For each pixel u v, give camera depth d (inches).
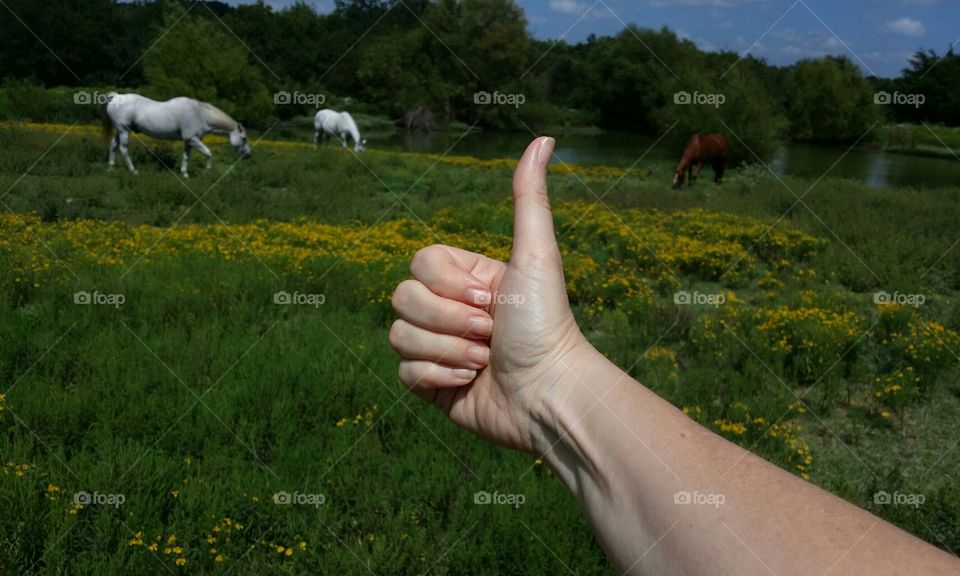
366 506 75.0
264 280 152.8
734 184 382.3
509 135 895.7
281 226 233.0
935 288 194.1
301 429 90.0
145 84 936.3
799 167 570.6
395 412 94.0
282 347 114.0
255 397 95.3
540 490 75.5
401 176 392.2
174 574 64.1
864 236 241.0
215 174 347.6
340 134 510.6
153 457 79.0
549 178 409.4
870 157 659.4
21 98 634.8
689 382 115.0
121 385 97.9
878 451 101.6
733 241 233.3
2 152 333.4
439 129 920.3
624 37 968.9
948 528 77.7
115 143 342.6
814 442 103.3
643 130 976.9
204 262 169.5
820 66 752.3
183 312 130.6
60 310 128.0
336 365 107.0
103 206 265.7
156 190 284.8
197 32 780.0
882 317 147.9
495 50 920.9
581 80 1022.4
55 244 178.5
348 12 1236.5
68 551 65.3
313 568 66.2
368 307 145.1
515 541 66.9
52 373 104.2
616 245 214.7
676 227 256.4
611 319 148.1
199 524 69.2
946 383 126.4
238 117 812.6
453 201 306.0
